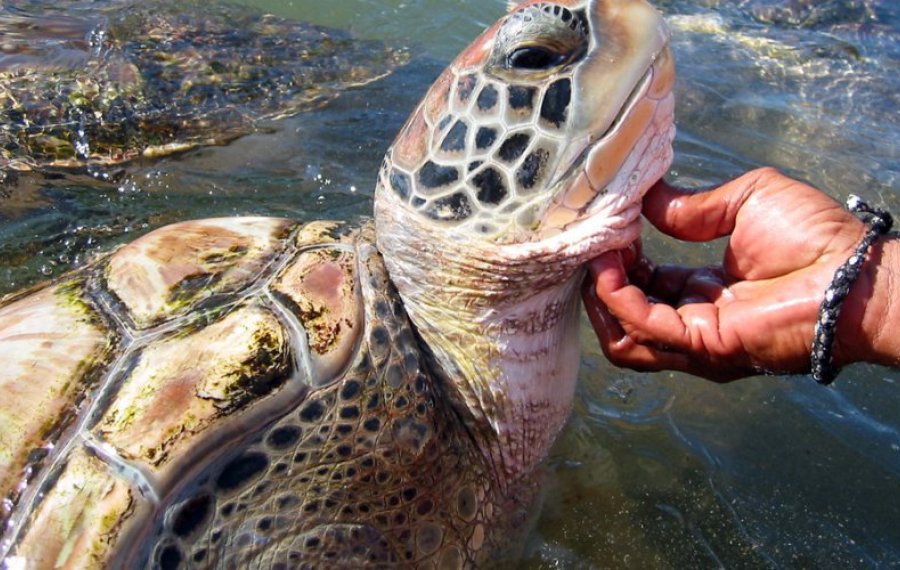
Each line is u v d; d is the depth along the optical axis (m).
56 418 0.31
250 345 0.32
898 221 0.69
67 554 0.28
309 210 0.63
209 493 0.30
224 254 0.37
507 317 0.36
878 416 0.48
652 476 0.43
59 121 0.70
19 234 0.58
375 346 0.34
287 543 0.31
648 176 0.33
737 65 0.95
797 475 0.44
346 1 1.07
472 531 0.36
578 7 0.33
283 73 0.83
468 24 1.03
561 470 0.43
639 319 0.33
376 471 0.33
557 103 0.33
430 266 0.36
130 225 0.60
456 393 0.37
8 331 0.34
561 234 0.34
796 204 0.31
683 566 0.39
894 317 0.29
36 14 0.88
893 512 0.42
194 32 0.87
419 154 0.36
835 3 1.09
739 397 0.49
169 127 0.73
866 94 0.90
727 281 0.34
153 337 0.33
